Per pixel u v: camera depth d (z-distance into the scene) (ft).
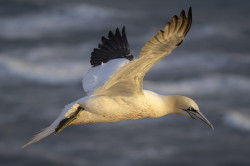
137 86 29.48
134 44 146.00
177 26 24.76
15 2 173.37
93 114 30.42
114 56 34.91
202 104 108.37
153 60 26.32
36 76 121.39
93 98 30.30
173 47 25.53
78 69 126.52
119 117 30.86
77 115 30.25
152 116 31.96
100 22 162.61
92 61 34.47
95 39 149.48
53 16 166.50
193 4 185.88
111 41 35.58
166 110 32.65
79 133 94.58
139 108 30.86
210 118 101.71
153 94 32.04
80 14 166.71
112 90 29.96
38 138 28.89
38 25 160.15
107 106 30.27
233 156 87.76
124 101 30.45
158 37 24.97
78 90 114.93
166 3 186.39
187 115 33.17
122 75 28.04
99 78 32.86
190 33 151.43
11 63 127.95
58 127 29.55
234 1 186.80
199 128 96.12
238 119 100.58
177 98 32.86
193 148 90.07
